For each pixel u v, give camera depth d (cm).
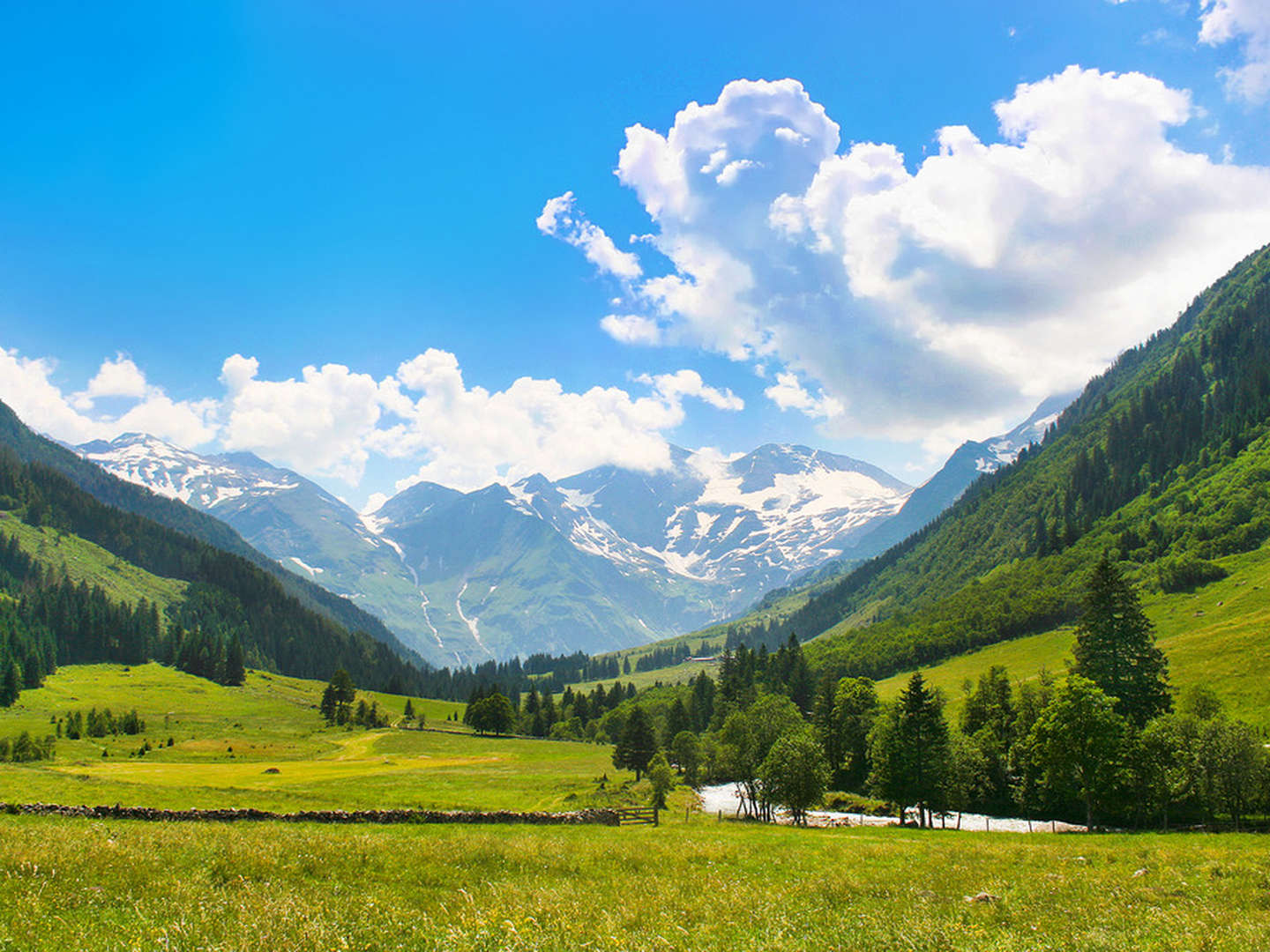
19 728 17000
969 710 12475
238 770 12394
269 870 2220
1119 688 9269
